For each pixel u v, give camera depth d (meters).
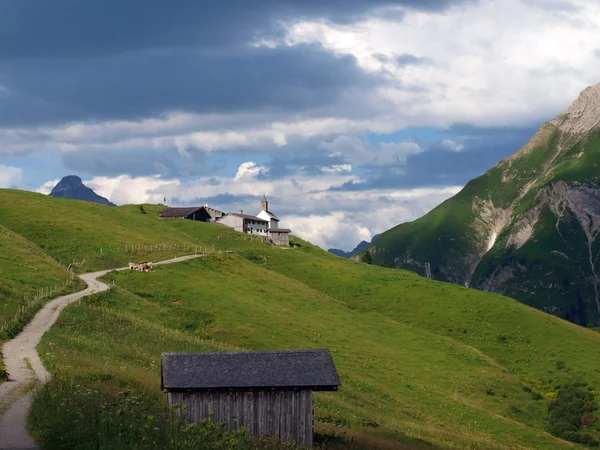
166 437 34.94
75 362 56.44
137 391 49.72
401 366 102.06
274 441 42.84
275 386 46.19
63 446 32.22
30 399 40.06
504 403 99.44
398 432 63.94
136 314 94.94
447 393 95.88
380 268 189.00
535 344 130.62
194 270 125.88
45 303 86.62
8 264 103.81
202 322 100.69
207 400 46.06
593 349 128.38
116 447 31.83
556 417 98.25
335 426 57.81
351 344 106.00
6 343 63.62
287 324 106.75
